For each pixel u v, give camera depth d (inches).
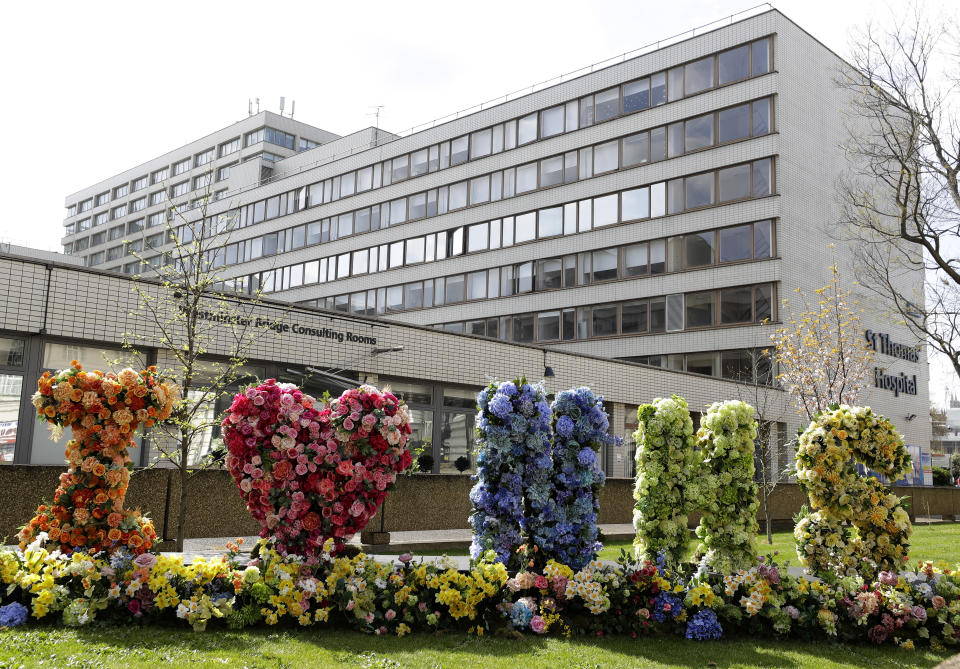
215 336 618.5
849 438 294.2
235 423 256.7
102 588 217.8
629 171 1342.3
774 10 1210.6
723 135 1244.5
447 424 816.9
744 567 280.7
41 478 398.6
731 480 290.5
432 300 1588.3
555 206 1433.3
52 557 221.5
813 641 251.6
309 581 232.1
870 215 764.0
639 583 255.8
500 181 1519.4
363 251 1720.0
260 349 655.8
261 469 255.3
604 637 243.1
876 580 278.1
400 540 498.0
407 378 778.2
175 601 218.7
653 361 1279.5
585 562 279.1
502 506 272.7
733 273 1206.3
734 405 294.8
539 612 250.5
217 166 2706.7
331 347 713.6
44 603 210.5
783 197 1178.0
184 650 194.1
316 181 1838.1
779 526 764.6
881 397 1347.2
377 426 261.3
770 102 1200.2
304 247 1839.3
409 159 1673.2
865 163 1218.6
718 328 1213.7
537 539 276.1
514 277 1475.1
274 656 194.2
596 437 288.4
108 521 239.5
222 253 2030.0
